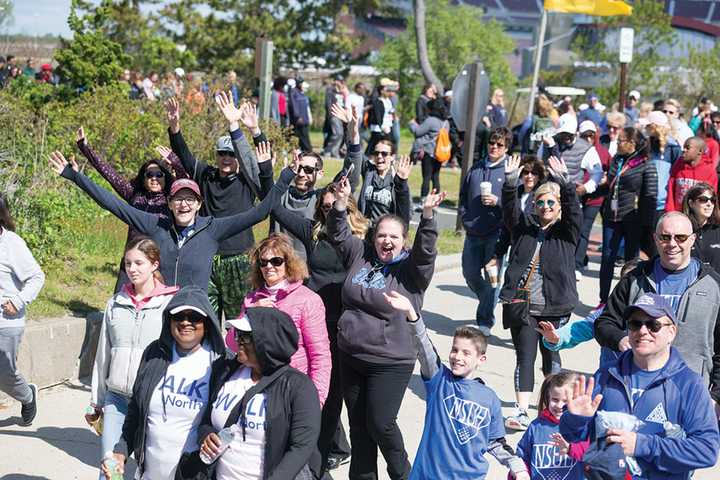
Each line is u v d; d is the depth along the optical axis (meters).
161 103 17.89
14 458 8.30
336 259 8.09
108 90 17.94
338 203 7.69
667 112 17.64
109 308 6.99
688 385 5.51
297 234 8.38
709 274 7.00
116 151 16.52
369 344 7.15
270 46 16.02
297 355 7.04
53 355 9.95
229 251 9.55
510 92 52.06
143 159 16.55
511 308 9.30
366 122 25.70
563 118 15.27
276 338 5.48
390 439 7.23
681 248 6.94
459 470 6.50
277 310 5.57
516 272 9.35
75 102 18.31
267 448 5.50
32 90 19.67
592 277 16.78
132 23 40.41
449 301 14.57
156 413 5.96
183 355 6.00
